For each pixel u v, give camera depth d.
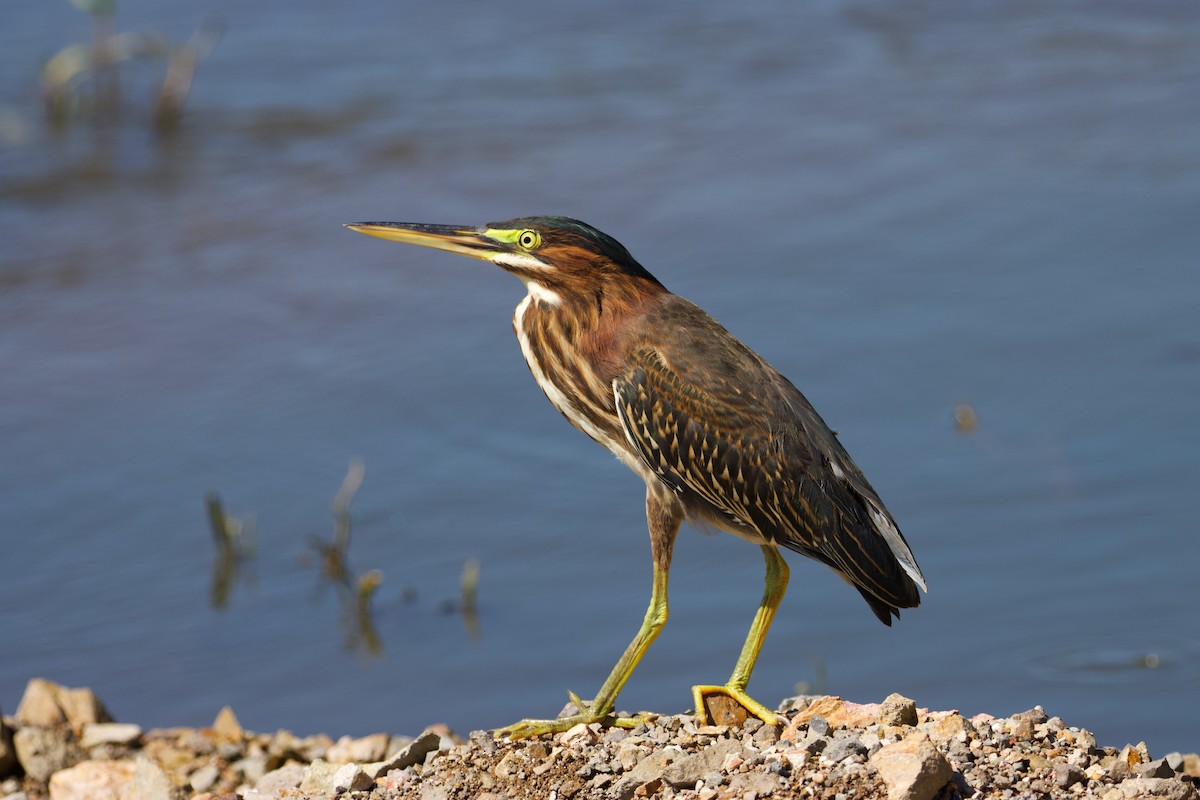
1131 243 19.14
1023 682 11.46
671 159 22.81
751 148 23.25
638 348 8.99
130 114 24.39
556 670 11.91
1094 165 22.11
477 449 15.30
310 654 12.34
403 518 14.14
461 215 20.94
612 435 9.36
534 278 9.16
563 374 9.28
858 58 28.03
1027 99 25.53
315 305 18.45
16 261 19.81
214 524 13.88
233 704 11.69
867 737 7.95
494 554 13.57
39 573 13.51
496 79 26.19
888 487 14.02
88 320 18.22
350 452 15.29
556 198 21.42
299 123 24.19
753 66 27.31
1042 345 16.48
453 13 29.59
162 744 10.19
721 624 12.45
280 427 15.75
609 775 7.86
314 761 9.26
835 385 15.82
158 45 25.42
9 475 14.95
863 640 12.16
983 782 7.51
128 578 13.48
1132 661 11.54
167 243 20.36
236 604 13.04
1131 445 14.52
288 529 14.05
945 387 15.70
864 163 22.56
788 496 8.71
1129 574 12.68
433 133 23.86
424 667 12.03
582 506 14.29
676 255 19.30
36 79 25.30
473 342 17.36
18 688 11.87
